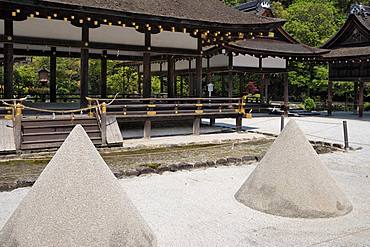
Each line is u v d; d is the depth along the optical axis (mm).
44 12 9391
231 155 9211
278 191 4941
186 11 12070
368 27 20266
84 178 3543
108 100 10805
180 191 5922
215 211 4965
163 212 4914
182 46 12562
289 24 28062
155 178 6781
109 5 10352
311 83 26562
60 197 3391
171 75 14961
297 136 5289
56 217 3287
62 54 16016
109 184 3664
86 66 10891
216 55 18812
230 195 5707
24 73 23547
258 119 18359
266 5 22781
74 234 3236
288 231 4277
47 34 10375
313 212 4715
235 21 12328
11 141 8422
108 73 25188
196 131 12234
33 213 3344
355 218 4723
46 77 19188
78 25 10562
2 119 8859
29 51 15195
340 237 4102
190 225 4453
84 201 3416
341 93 27703
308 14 29281
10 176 6797
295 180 4934
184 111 11852
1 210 4824
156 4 11805
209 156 9055
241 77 23172
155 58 16047
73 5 9328
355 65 20016
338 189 5086
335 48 22031
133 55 16844
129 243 3420
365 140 11625
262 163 5391
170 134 12078
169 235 4137
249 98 26422
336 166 7898
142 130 12281
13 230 3352
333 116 20688
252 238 4074
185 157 8891
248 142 11383
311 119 18672
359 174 7172
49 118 9492
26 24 10070
